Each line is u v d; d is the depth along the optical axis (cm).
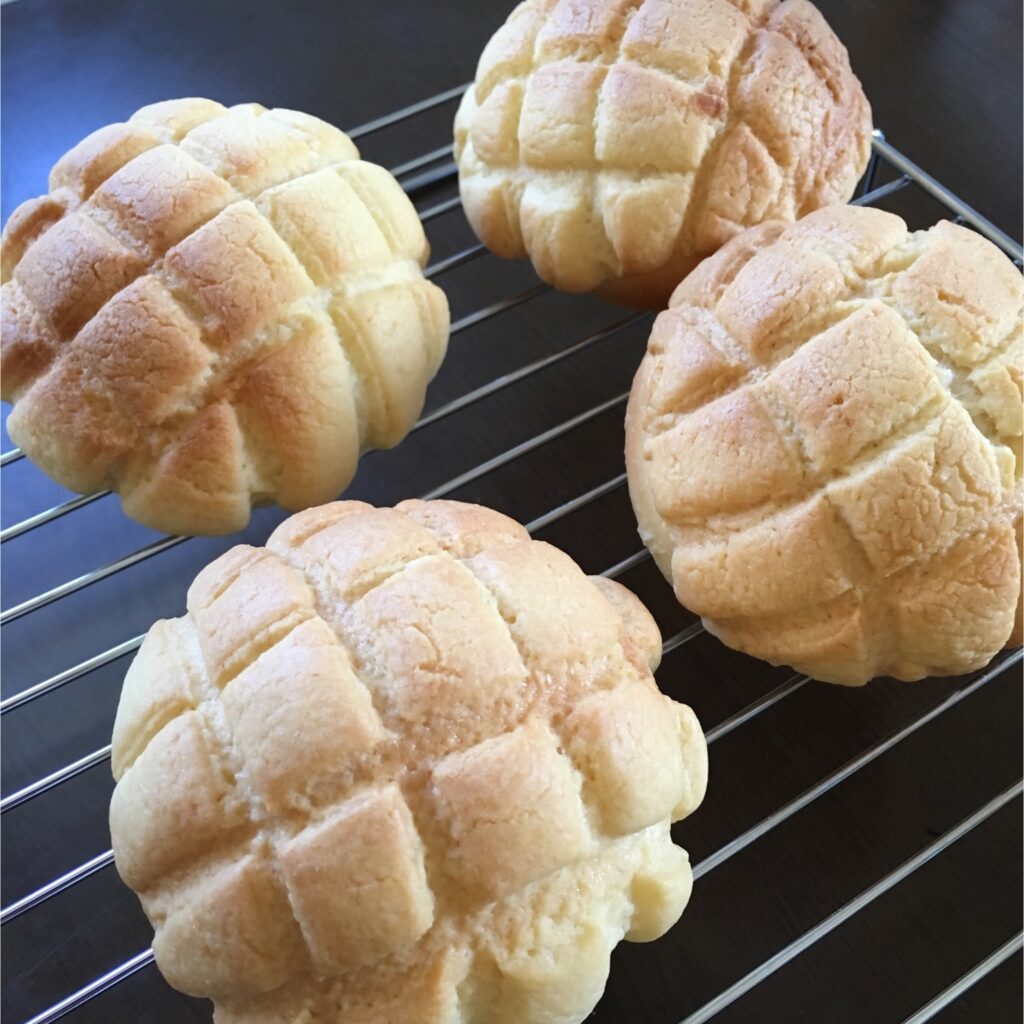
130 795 18
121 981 22
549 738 17
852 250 21
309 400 23
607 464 28
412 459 28
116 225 22
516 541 20
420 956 17
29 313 23
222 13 36
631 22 24
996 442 20
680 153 24
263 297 22
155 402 22
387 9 36
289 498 24
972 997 22
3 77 34
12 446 28
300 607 18
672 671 26
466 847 16
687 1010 22
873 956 23
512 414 29
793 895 23
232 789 17
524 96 25
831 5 36
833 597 21
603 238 25
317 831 16
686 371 22
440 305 25
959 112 33
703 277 23
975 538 20
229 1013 18
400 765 17
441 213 31
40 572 27
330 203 23
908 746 25
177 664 18
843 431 20
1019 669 26
